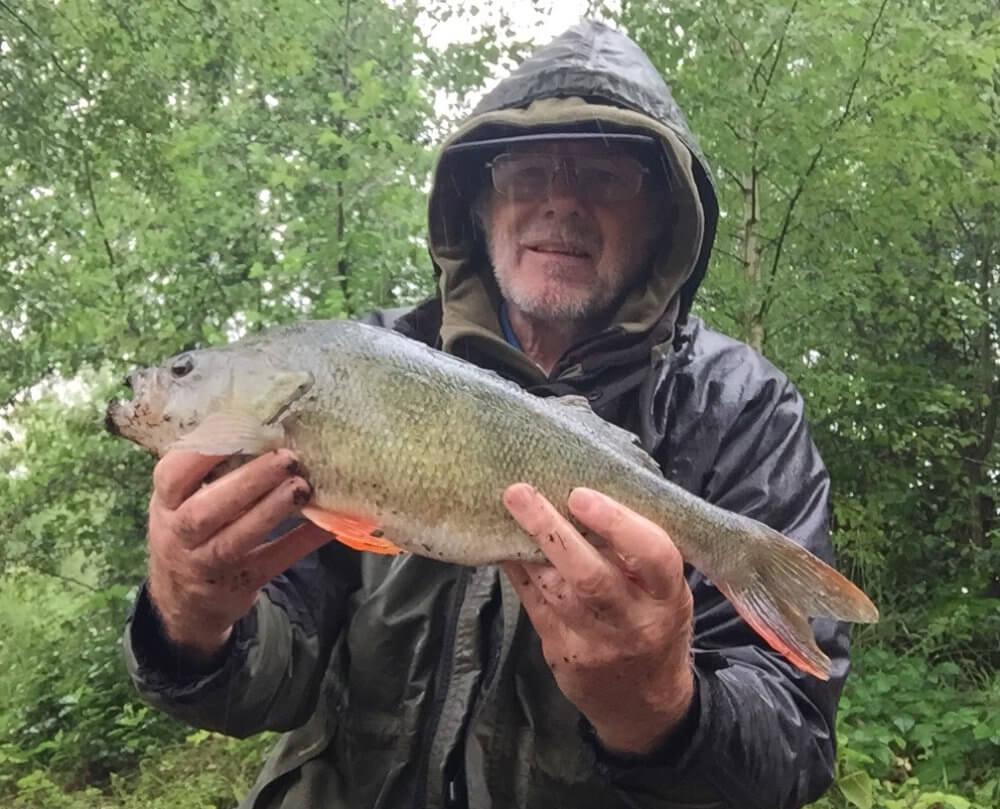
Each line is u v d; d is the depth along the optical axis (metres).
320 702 0.71
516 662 0.65
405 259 2.34
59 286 2.82
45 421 3.04
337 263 2.31
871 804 1.49
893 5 2.02
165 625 0.59
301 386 0.57
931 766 1.77
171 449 0.55
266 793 0.72
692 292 0.86
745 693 0.60
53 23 2.54
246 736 0.69
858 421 2.60
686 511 0.60
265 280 2.40
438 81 2.50
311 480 0.57
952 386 2.68
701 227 0.80
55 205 2.88
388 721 0.68
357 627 0.69
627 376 0.73
